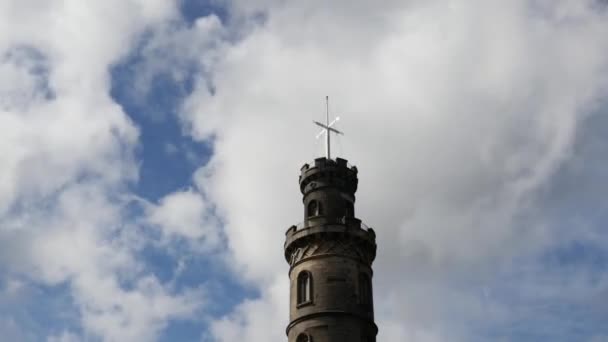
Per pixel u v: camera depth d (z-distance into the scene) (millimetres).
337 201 69875
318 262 65188
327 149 75250
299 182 73625
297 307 64125
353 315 62656
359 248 67062
